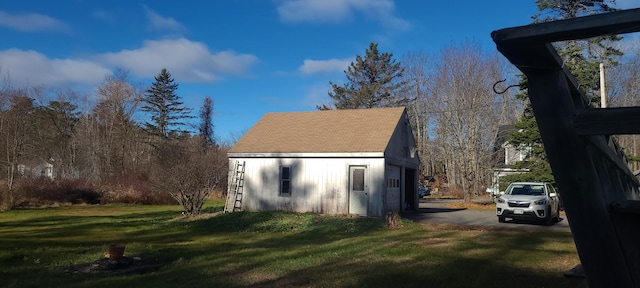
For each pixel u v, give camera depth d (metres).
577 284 6.82
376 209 17.77
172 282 7.18
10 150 34.25
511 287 6.75
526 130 25.50
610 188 2.47
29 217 20.20
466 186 33.50
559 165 2.33
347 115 21.64
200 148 21.77
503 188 25.45
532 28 2.08
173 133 58.16
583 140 2.28
